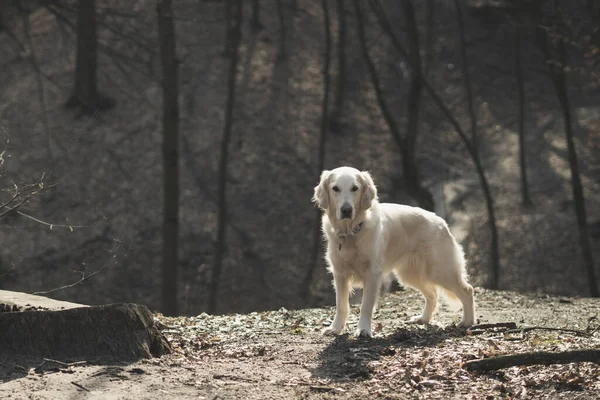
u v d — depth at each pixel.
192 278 20.23
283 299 19.97
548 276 22.92
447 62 39.50
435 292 9.00
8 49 29.16
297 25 37.19
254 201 23.77
